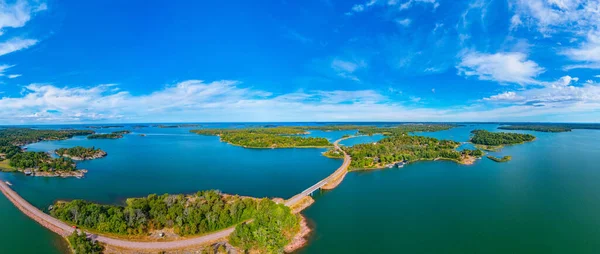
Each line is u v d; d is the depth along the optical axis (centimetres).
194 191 15562
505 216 12162
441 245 9806
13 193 14488
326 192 15612
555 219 11806
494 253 9325
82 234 8981
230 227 10119
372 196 14888
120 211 10200
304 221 11588
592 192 15325
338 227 11100
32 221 10850
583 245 9756
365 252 9338
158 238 9375
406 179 18550
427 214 12406
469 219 11862
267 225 9444
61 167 19700
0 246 9125
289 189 15950
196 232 9675
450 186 16775
